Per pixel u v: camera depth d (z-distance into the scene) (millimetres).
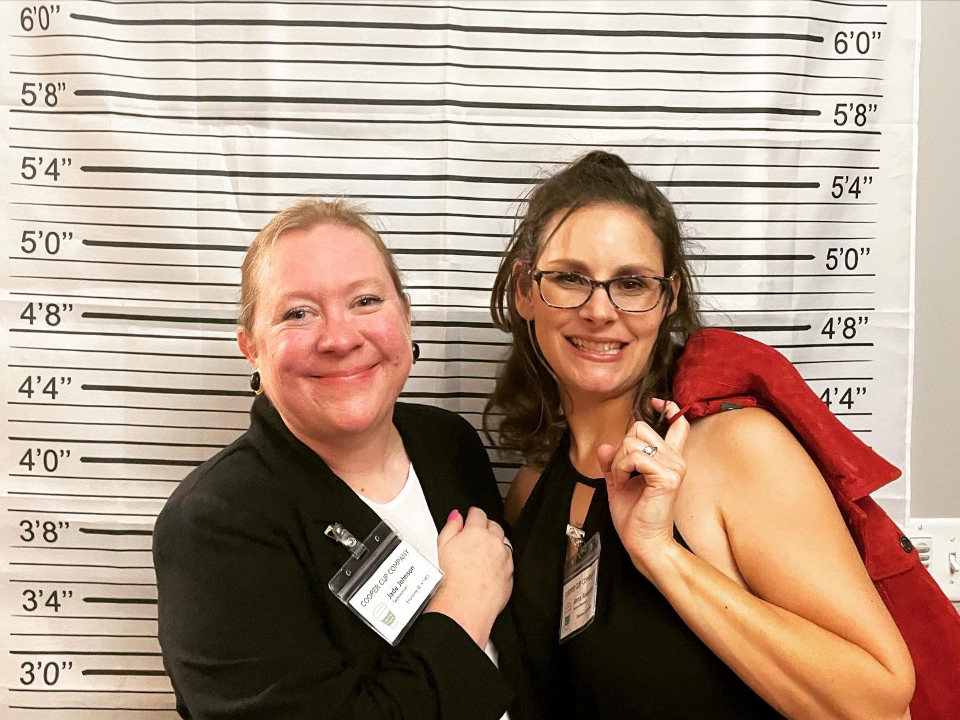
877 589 944
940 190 1420
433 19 1345
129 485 1406
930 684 948
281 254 945
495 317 1219
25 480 1396
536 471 1241
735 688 901
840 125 1389
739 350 996
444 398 1429
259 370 990
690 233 1401
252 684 848
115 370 1392
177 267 1379
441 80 1357
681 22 1356
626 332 991
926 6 1378
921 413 1459
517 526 1142
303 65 1348
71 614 1414
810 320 1424
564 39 1355
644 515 868
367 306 956
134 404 1398
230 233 1377
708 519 922
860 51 1376
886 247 1412
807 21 1360
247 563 908
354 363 932
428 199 1385
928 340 1448
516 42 1354
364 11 1340
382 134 1369
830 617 828
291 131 1361
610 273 973
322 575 946
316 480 988
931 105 1401
